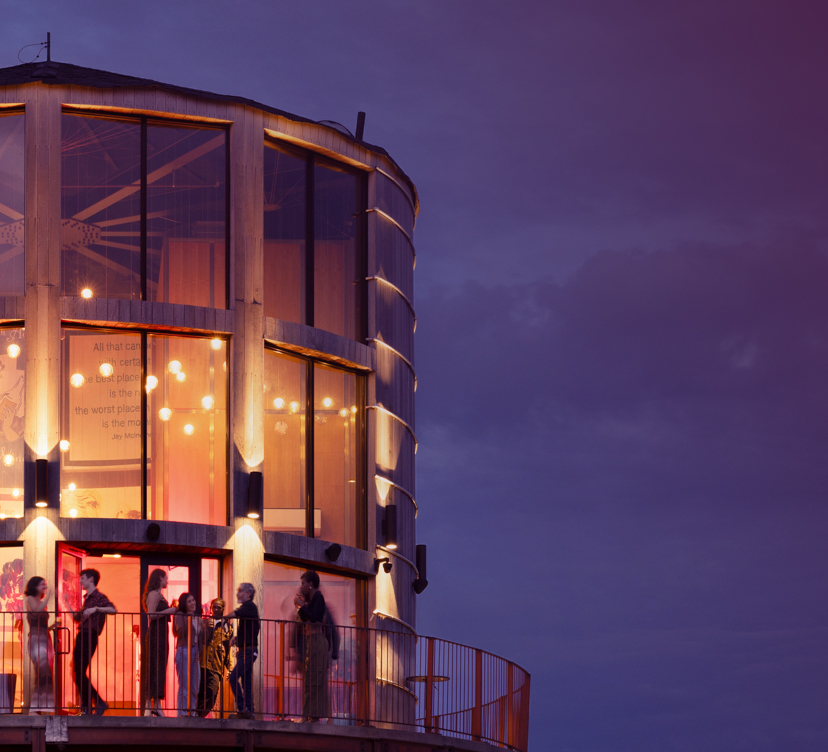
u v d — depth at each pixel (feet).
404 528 88.22
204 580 77.97
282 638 71.20
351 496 84.12
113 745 67.62
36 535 74.08
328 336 83.71
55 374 76.38
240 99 82.43
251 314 80.69
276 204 83.87
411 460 90.94
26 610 70.69
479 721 78.28
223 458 79.00
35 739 65.51
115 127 80.28
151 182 80.43
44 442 75.46
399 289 90.27
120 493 76.79
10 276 77.51
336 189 86.84
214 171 81.87
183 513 77.61
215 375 79.77
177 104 81.00
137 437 77.66
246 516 78.28
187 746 68.44
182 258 80.33
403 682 85.56
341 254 86.28
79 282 77.97
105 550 76.64
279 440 81.82
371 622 83.51
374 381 85.97
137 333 78.79
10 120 79.20
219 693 71.10
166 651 70.23
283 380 82.43
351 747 71.72
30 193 77.87
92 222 78.89
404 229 92.02
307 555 80.18
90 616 68.54
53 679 70.85
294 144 84.89
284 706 76.59
